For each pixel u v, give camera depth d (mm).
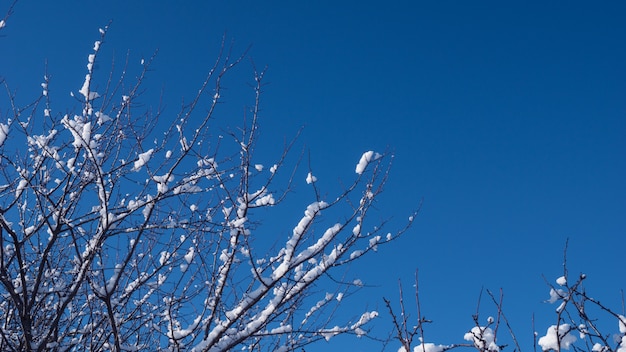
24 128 5754
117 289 5910
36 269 6035
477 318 4656
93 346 5875
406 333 4480
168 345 5930
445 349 4715
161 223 5844
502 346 4512
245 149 5742
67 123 5199
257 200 5758
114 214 5594
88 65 5754
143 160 5582
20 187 5738
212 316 5613
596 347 4535
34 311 5578
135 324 6078
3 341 5676
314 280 5477
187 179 5746
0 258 5285
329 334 5891
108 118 5719
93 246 5375
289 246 5402
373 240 5547
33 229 5969
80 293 5855
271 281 5375
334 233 5453
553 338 4559
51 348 5609
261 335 5711
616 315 4566
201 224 5754
